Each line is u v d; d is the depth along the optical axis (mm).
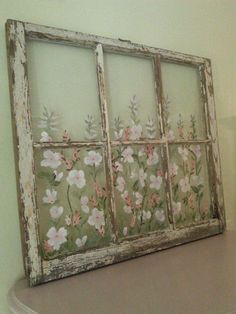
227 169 1328
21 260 803
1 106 795
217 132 1254
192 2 1258
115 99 989
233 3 1421
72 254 800
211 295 612
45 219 817
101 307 598
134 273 782
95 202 900
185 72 1190
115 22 1021
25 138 752
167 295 629
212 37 1321
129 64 1032
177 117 1146
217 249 953
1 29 804
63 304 625
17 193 758
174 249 979
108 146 912
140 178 1004
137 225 980
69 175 864
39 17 868
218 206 1158
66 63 896
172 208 1034
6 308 773
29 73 824
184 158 1135
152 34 1117
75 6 936
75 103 902
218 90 1328
